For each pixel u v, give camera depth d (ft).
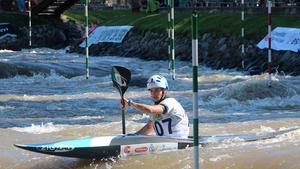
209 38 153.99
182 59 157.89
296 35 126.62
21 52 196.85
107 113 77.82
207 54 150.51
